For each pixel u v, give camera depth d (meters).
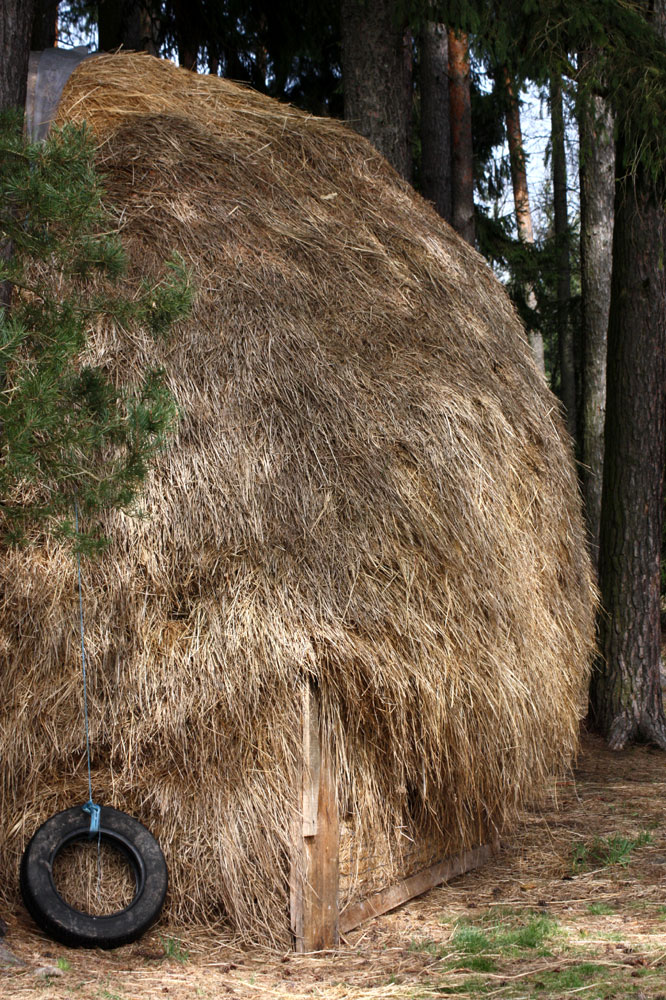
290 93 12.91
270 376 5.29
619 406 9.30
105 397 4.04
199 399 5.08
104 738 4.55
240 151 6.47
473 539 5.49
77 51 6.84
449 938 4.73
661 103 8.20
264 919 4.57
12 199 3.76
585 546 7.11
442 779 5.13
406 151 9.40
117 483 4.01
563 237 17.91
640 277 9.19
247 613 4.70
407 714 4.91
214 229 5.82
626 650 9.19
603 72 8.28
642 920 4.92
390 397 5.59
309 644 4.69
